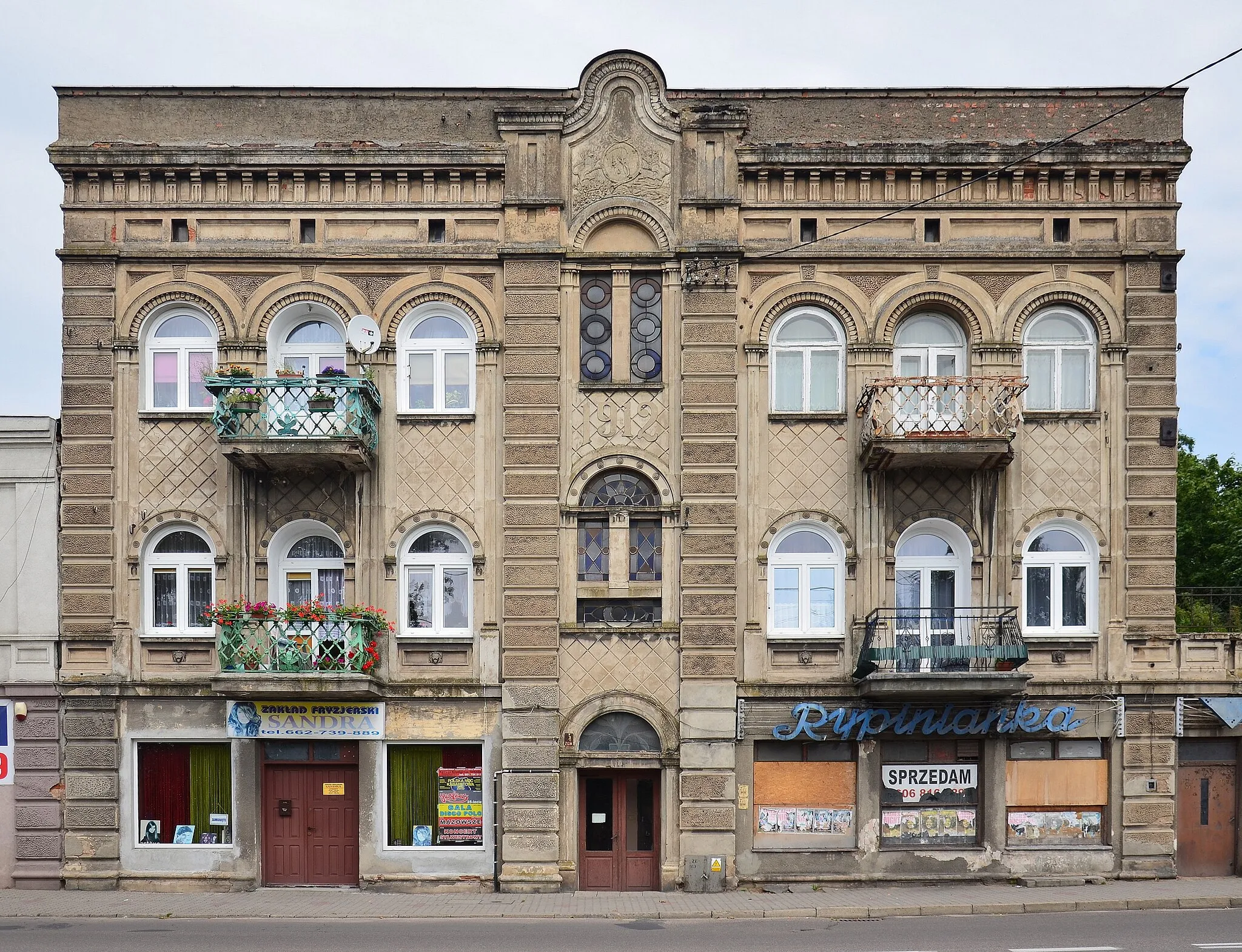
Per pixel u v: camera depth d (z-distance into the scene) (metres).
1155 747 21.25
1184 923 17.75
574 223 21.81
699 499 21.34
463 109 22.12
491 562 21.45
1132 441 21.55
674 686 21.23
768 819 21.19
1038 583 21.70
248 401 20.75
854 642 21.23
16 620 21.50
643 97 21.94
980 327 21.69
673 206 21.86
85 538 21.48
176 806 21.38
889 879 20.95
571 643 21.31
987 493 21.42
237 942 16.64
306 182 21.94
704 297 21.61
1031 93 22.02
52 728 21.33
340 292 21.84
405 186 21.94
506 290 21.62
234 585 21.36
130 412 21.72
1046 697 21.22
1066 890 20.30
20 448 21.78
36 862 21.17
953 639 21.33
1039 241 21.83
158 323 22.09
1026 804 21.25
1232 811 21.62
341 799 21.41
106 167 21.77
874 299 21.78
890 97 22.12
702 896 20.27
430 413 21.70
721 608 21.20
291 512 21.58
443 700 21.20
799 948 16.00
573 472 21.58
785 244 21.86
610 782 21.36
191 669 21.41
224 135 22.14
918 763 21.36
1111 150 21.67
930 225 21.95
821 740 21.25
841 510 21.55
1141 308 21.66
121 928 17.88
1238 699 21.30
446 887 20.86
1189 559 36.84
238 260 21.78
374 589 21.44
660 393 21.69
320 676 20.25
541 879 20.69
